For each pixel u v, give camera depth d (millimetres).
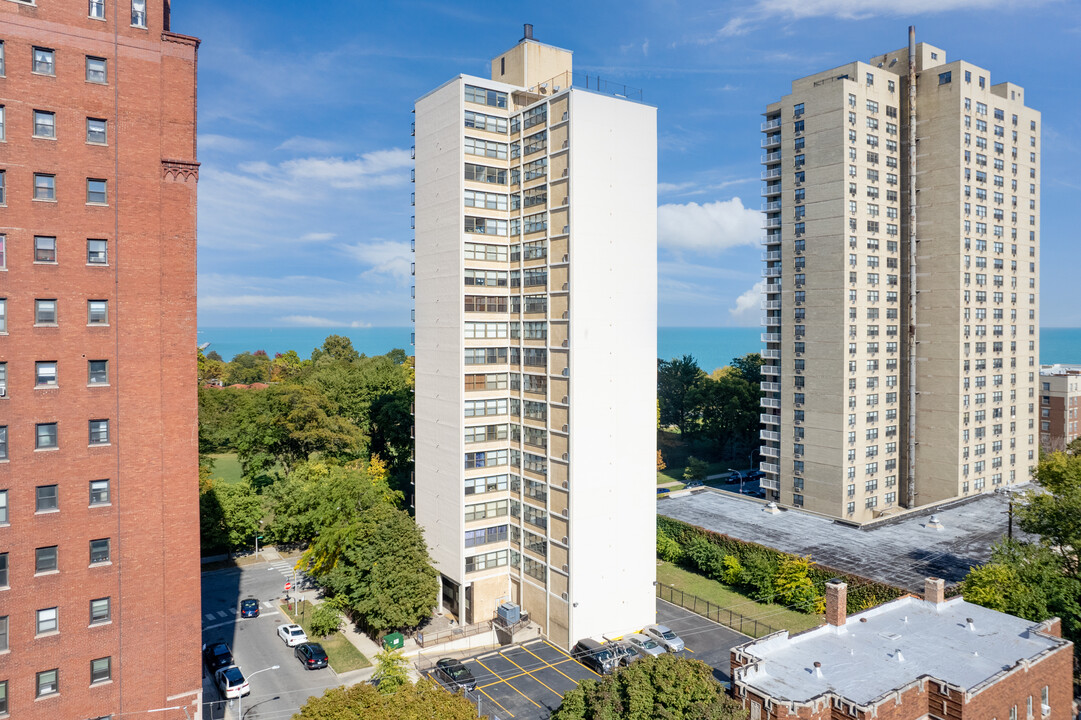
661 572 79000
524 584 64500
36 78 39219
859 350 95062
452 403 64875
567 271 58562
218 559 83500
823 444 96188
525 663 57031
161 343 42375
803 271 98188
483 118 64812
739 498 96062
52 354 39406
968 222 98938
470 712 34938
